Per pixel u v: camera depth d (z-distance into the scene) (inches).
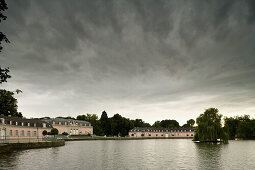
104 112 6028.5
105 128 5841.5
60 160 1217.4
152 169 973.8
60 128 4709.6
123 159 1285.7
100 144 2775.6
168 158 1337.4
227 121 4886.8
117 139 4490.7
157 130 6048.2
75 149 1945.1
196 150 1868.8
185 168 1000.2
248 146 2321.6
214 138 2716.5
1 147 1485.0
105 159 1279.5
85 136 4712.1
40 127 3686.0
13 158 1274.6
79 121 5290.4
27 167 992.2
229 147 2180.1
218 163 1137.4
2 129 2805.1
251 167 1026.1
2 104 1289.4
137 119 7500.0
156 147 2272.4
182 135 6112.2
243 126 4581.7
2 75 863.1
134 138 4749.0
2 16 808.3
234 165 1076.5
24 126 3299.7
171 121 7731.3
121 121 5649.6
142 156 1438.2
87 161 1191.6
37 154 1492.4
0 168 963.3
